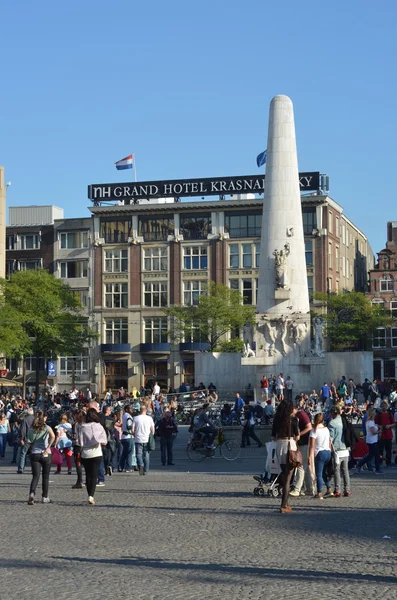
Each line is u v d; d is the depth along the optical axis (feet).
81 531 59.77
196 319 291.79
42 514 69.15
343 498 78.07
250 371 220.64
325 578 43.73
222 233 317.63
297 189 195.31
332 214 320.09
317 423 77.71
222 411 160.66
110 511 70.59
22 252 340.59
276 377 192.95
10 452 152.56
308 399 170.81
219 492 84.07
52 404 181.47
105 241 329.31
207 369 222.28
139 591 41.14
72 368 324.19
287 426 68.74
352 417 153.69
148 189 326.44
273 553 50.72
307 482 80.48
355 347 308.19
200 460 125.18
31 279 278.87
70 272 334.03
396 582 42.86
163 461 118.93
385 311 301.22
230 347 287.89
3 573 45.62
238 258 317.22
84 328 293.23
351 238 357.61
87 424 75.20
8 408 167.53
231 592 40.70
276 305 195.93
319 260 311.47
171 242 322.55
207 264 319.47
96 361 325.21
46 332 275.59
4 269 312.91
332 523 62.75
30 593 40.93
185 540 55.57
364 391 184.34
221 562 48.08
